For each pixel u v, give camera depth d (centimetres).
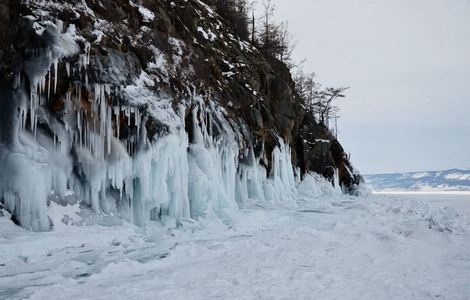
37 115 1098
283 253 968
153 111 1303
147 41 1470
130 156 1252
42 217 1016
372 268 847
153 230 1213
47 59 1073
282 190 2312
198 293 646
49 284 677
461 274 809
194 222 1325
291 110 2731
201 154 1527
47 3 1155
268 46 3419
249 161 2030
